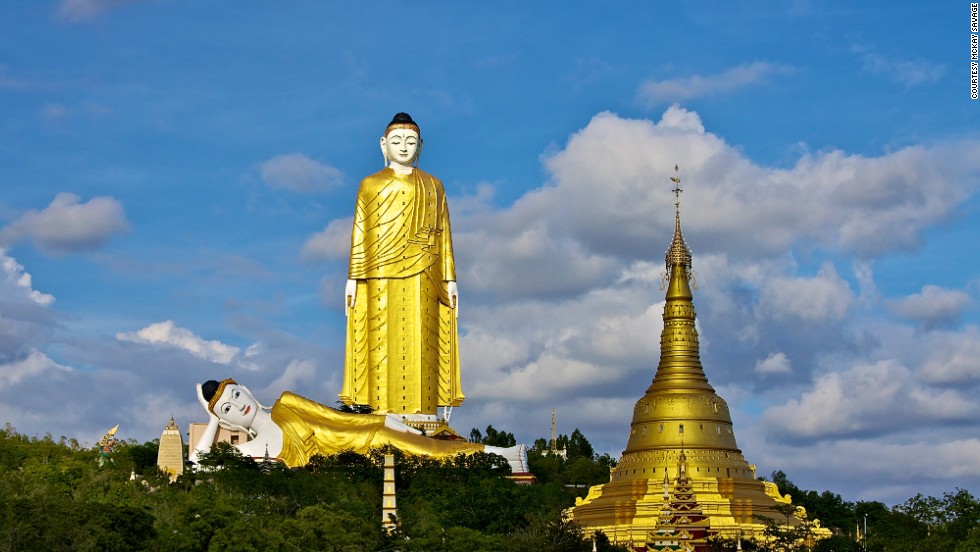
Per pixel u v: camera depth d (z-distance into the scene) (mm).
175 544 158125
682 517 195500
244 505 195875
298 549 164375
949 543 185625
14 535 149250
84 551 150250
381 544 179125
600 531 189625
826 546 189375
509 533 199875
